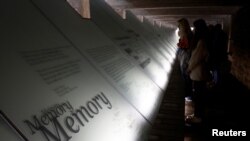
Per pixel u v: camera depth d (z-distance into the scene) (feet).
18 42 4.73
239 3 16.56
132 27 18.11
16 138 3.35
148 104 8.16
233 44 27.12
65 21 7.46
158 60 16.92
